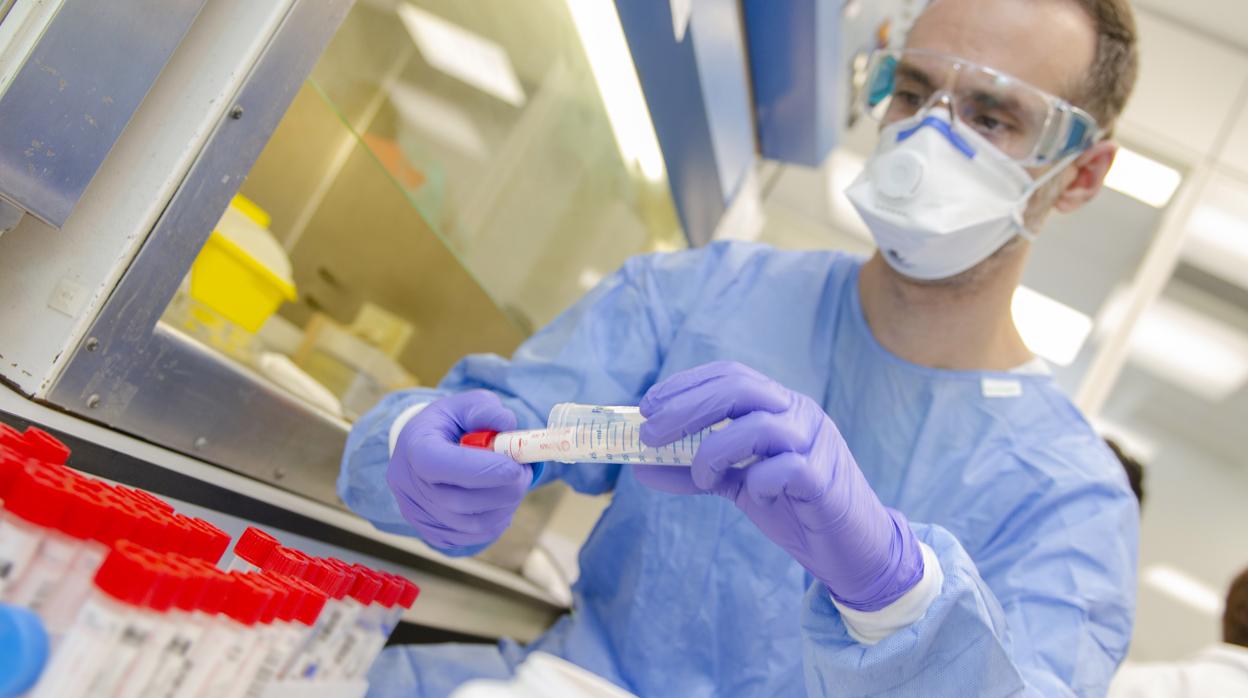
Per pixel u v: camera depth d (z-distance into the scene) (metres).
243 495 1.26
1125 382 5.13
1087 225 4.56
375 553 1.57
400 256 1.89
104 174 1.06
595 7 1.77
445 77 1.57
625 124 2.20
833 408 1.61
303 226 1.70
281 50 1.10
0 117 0.93
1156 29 4.26
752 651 1.46
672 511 1.56
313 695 1.00
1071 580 1.36
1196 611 4.95
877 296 1.60
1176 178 4.42
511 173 1.89
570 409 1.14
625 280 1.73
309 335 1.76
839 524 1.00
